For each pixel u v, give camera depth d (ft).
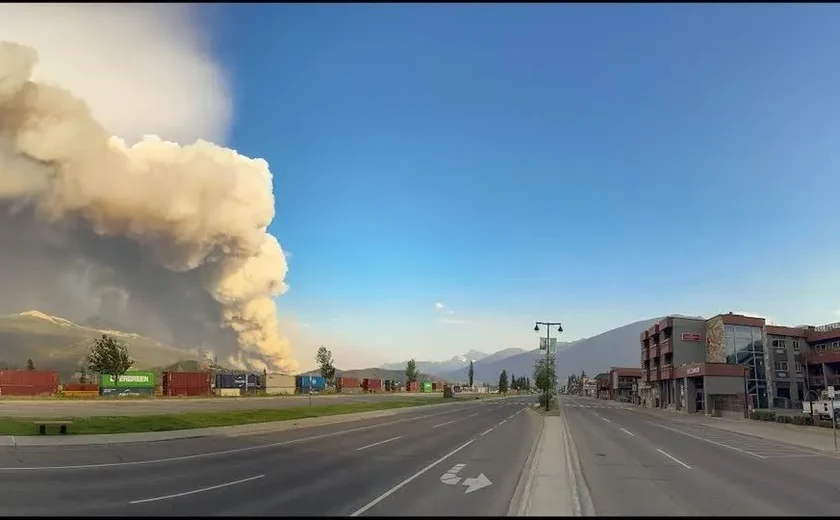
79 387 250.16
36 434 77.97
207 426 97.55
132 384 258.57
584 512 33.65
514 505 36.70
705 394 200.34
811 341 257.34
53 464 55.16
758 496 41.45
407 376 533.14
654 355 285.43
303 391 348.79
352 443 79.66
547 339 200.44
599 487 44.62
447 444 79.41
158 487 42.60
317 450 70.08
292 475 49.14
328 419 130.31
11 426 82.74
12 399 193.36
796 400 238.07
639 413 218.79
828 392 90.74
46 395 229.04
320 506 35.63
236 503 36.45
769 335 251.19
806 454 75.87
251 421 111.45
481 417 156.56
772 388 243.81
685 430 122.93
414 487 43.39
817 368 251.80
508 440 86.84
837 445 86.84
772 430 120.26
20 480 45.83
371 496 39.37
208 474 49.49
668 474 52.80
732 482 48.44
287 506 35.55
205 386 274.36
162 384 273.54
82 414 122.21
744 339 238.48
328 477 48.11
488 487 43.83
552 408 210.79
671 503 38.06
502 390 609.42
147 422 95.14
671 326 254.88
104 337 270.46
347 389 415.03
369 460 60.49
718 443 90.74
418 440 85.10
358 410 168.45
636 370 456.45
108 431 84.12
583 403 333.21
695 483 47.50
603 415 187.01
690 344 252.21
